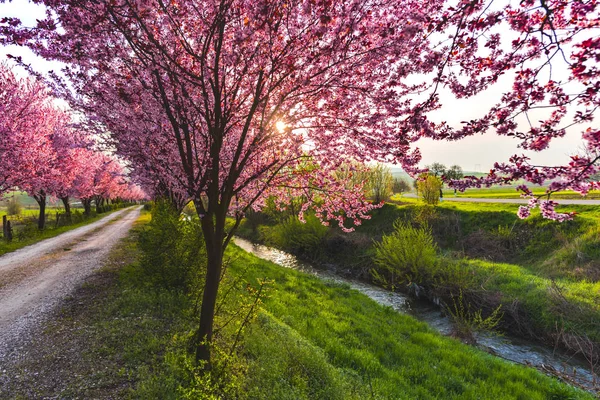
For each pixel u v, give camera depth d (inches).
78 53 188.5
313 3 151.3
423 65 152.9
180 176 237.0
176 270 321.1
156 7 169.5
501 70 126.3
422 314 518.0
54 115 803.4
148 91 205.3
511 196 1317.7
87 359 207.0
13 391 175.5
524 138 121.6
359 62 175.0
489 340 423.8
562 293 461.7
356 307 463.8
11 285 392.5
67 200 1173.7
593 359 371.9
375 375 264.8
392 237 663.8
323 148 236.8
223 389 181.8
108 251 576.4
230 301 312.8
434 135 138.9
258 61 172.9
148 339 231.3
